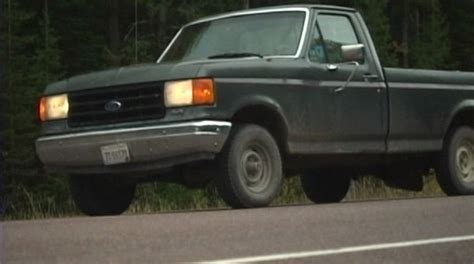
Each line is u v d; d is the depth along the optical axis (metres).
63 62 35.53
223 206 17.47
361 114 12.25
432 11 45.75
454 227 8.55
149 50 34.28
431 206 10.61
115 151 10.74
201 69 10.53
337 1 39.91
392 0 45.91
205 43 12.66
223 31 12.66
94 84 11.03
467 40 48.97
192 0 34.12
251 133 10.91
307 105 11.56
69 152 11.10
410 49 45.03
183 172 11.24
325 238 7.65
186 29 13.33
